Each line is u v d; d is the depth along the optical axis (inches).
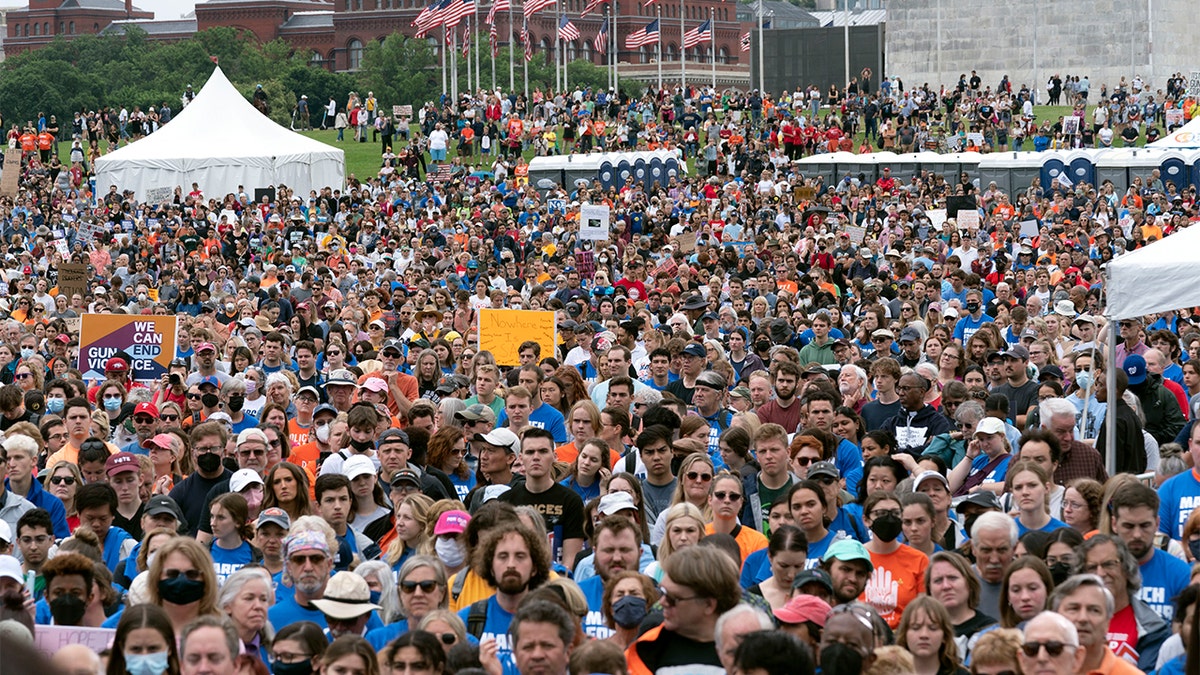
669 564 580.4
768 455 886.4
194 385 1347.2
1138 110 5467.5
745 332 1510.8
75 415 1080.8
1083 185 3683.6
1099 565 662.5
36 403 1293.1
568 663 570.9
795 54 7465.6
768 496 895.7
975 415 994.1
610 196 3895.2
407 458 944.3
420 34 6195.9
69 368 1549.0
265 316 1841.8
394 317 2060.8
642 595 649.0
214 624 573.6
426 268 2642.7
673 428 1007.0
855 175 4311.0
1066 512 800.9
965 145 5216.5
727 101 5561.0
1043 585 639.8
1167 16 7007.9
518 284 2554.1
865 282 2130.9
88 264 3065.9
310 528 722.8
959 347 1300.4
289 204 3900.1
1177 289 1002.1
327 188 4047.7
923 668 618.2
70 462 980.6
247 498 869.2
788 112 5226.4
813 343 1555.1
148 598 651.5
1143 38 6919.3
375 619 709.9
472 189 4431.6
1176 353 1363.2
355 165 5708.7
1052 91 6432.1
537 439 852.0
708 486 848.3
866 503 765.3
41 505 932.6
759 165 4707.2
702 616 578.2
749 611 542.9
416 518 813.2
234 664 574.9
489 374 1241.4
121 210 4020.7
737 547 739.4
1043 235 2758.4
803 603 597.6
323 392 1446.9
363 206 3996.1
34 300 2365.9
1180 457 887.1
